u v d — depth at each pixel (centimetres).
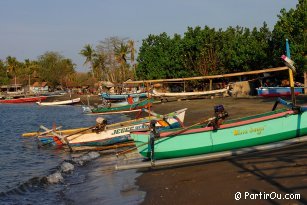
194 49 5241
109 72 8456
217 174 1020
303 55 3669
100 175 1277
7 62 11981
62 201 1031
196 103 3881
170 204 851
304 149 1156
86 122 3581
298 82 4088
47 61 11512
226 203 789
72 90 9944
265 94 3769
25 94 9431
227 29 5494
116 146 1838
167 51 6034
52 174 1337
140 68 6362
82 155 1728
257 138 1288
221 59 4934
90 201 987
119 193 1015
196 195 878
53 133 1995
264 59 4256
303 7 3662
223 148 1279
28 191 1172
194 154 1279
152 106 4103
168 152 1277
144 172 1189
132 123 1900
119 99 5009
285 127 1302
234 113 2534
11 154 1916
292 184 834
